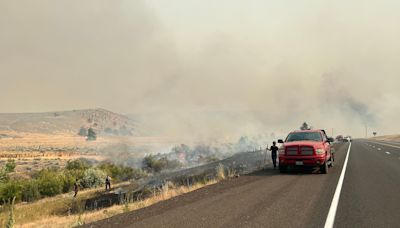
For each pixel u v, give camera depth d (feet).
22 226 60.59
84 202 93.56
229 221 25.32
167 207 31.60
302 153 56.18
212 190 41.57
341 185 42.68
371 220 25.23
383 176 51.16
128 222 26.30
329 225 23.85
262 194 36.83
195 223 24.99
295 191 38.37
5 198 114.32
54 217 75.61
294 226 23.65
